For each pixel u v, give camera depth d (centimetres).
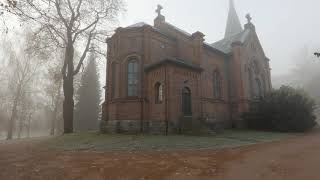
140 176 834
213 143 1587
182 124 2097
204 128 2131
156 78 2205
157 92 2222
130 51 2356
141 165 1000
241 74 3012
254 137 1995
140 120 2202
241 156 1166
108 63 2544
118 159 1141
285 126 2586
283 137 2031
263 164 967
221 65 3017
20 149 1612
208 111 2628
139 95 2262
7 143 2102
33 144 1862
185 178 797
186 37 2684
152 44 2419
